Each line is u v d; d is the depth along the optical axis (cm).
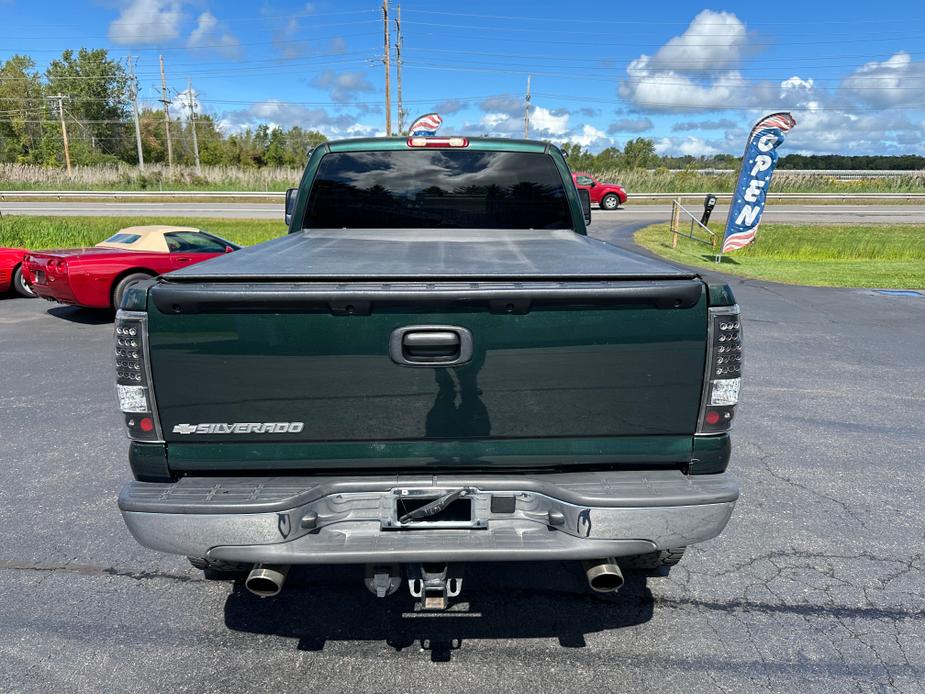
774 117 1521
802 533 346
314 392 202
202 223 2323
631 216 2739
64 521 353
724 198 3697
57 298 902
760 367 696
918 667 243
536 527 217
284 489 208
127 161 8644
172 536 206
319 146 394
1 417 522
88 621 269
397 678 237
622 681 235
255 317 196
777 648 254
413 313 197
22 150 8231
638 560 284
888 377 659
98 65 8238
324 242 351
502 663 245
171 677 236
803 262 1659
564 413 208
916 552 328
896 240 1983
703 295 203
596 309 200
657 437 215
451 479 213
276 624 269
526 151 398
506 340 200
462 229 403
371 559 206
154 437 207
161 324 197
